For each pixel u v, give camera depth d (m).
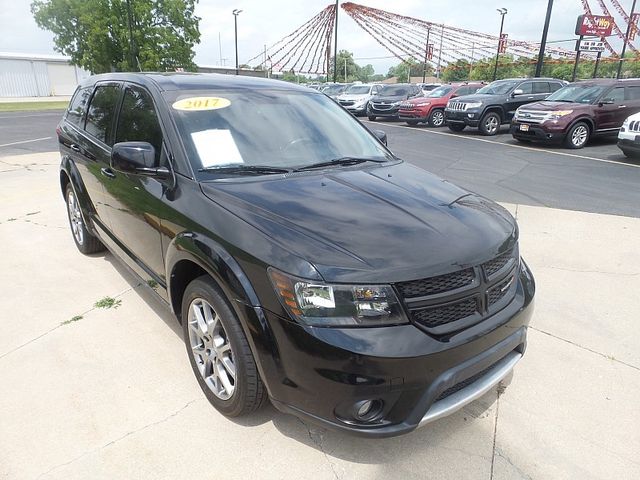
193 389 2.91
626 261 4.97
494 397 2.91
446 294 2.19
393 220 2.46
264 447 2.48
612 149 13.10
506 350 2.44
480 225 2.57
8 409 2.71
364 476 2.33
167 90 3.31
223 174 2.88
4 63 47.00
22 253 5.00
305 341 2.09
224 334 2.57
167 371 3.07
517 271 2.73
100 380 2.97
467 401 2.32
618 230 5.96
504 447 2.53
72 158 4.56
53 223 5.99
